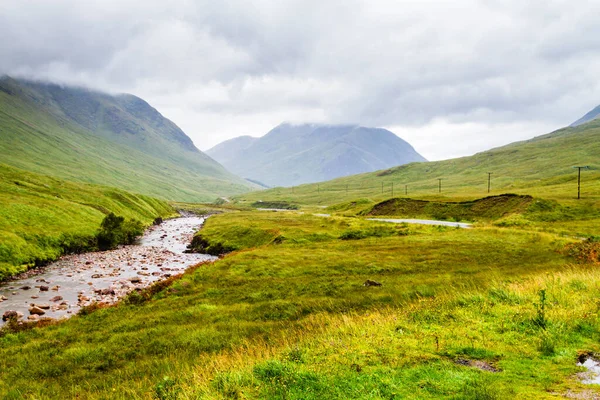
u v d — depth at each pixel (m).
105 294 40.81
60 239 66.62
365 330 16.23
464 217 113.38
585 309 16.59
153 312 29.77
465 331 15.13
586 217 92.88
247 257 48.22
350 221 83.19
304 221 95.31
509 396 9.41
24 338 25.02
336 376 11.16
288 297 31.91
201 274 41.38
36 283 45.12
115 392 14.64
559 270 33.56
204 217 183.00
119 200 133.00
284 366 11.87
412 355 12.71
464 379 10.61
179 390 11.66
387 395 9.77
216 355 17.58
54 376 18.50
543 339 13.55
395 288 30.89
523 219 92.56
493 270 36.47
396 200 141.75
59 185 116.56
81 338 24.30
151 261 62.56
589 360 11.89
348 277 37.41
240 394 10.29
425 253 47.31
